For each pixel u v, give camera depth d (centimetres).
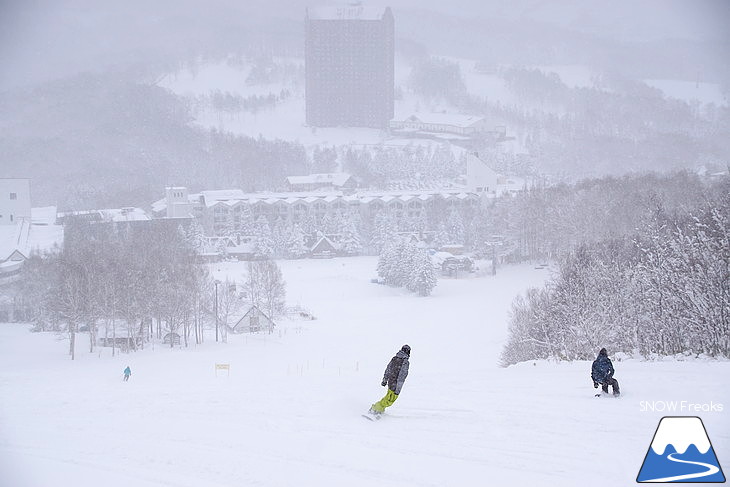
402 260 14912
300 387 2941
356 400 2372
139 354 8306
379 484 1480
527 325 5788
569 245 15212
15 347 8762
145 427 2111
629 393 2280
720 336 3328
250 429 1994
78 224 18712
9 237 17112
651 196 12950
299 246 19812
